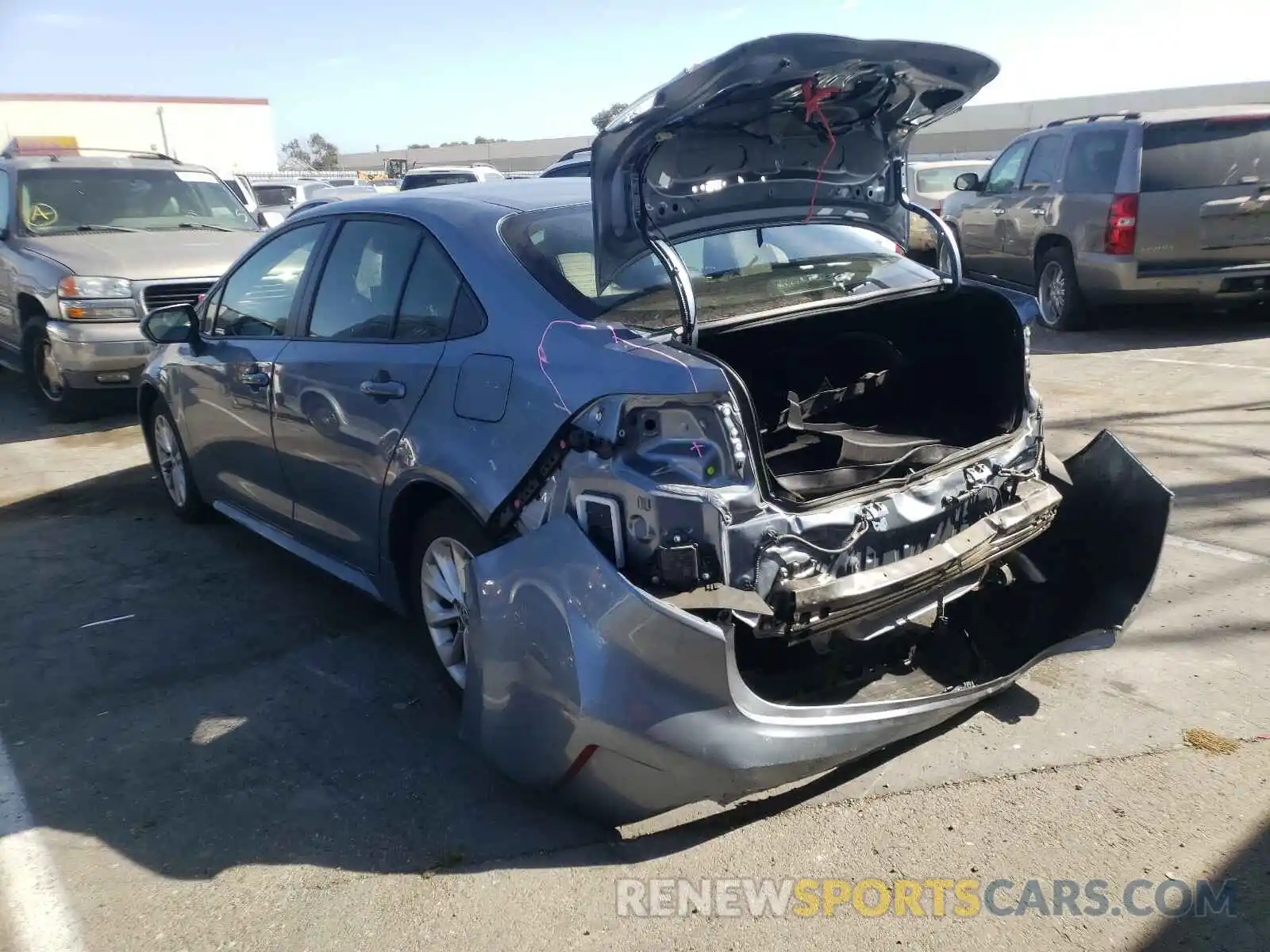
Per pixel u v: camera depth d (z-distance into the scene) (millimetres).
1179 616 4043
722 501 2602
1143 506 3502
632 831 2953
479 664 2828
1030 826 2883
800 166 3285
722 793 2645
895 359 3754
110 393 8422
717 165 3062
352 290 3916
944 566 3027
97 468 6918
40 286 7797
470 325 3285
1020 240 10656
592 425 2744
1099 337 9680
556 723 2654
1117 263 9148
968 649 3510
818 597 2742
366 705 3709
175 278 7883
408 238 3693
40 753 3451
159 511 5977
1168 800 2963
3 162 9055
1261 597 4164
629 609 2521
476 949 2520
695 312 2820
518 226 3457
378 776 3264
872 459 3246
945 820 2926
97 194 8961
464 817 3043
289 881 2787
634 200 2898
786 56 2670
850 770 3180
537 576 2695
